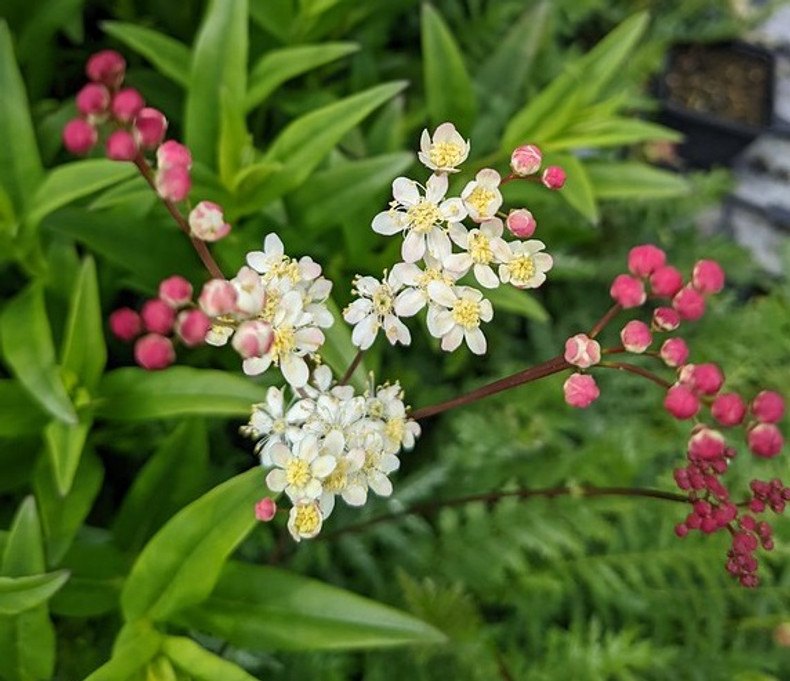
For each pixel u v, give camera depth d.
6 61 0.17
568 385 0.13
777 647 0.22
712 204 0.29
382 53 0.27
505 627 0.22
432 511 0.23
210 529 0.14
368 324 0.13
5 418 0.17
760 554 0.21
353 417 0.13
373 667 0.21
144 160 0.13
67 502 0.17
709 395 0.13
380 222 0.13
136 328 0.13
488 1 0.30
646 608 0.22
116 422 0.20
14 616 0.15
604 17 0.34
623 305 0.13
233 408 0.16
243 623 0.15
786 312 0.25
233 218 0.19
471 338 0.13
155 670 0.15
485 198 0.13
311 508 0.13
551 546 0.21
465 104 0.22
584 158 0.23
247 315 0.12
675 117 0.36
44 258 0.19
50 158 0.21
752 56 0.37
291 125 0.18
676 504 0.22
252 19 0.24
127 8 0.24
